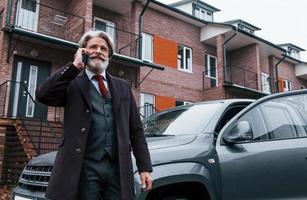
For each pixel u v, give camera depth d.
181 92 17.42
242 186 3.28
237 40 19.83
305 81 26.34
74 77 2.12
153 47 16.73
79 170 2.00
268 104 3.84
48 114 12.01
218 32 18.47
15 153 9.77
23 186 3.38
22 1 12.76
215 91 17.97
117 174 2.13
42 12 13.20
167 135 3.66
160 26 17.22
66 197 1.95
